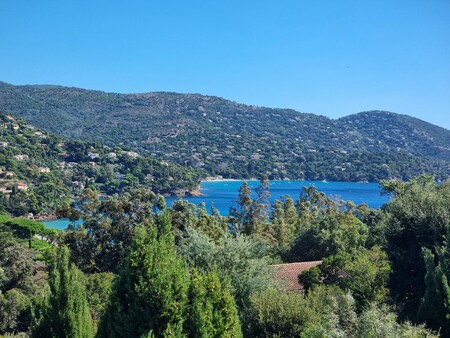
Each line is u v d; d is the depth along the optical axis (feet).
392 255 93.76
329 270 104.42
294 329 59.16
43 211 374.63
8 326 117.19
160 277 43.80
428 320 66.69
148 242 46.65
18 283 151.12
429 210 92.58
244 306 68.80
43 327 49.32
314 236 167.94
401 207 97.04
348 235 165.07
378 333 40.73
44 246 243.60
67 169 518.37
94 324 79.82
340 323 46.60
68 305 49.39
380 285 84.74
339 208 249.96
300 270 121.70
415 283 89.66
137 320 43.06
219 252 82.58
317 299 67.26
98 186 488.44
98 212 159.74
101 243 158.10
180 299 44.32
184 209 162.40
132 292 44.04
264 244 92.32
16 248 159.74
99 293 107.04
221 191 635.25
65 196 417.49
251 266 81.30
